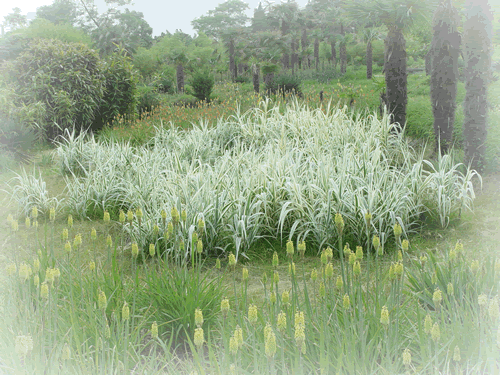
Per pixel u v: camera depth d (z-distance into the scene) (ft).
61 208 19.29
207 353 8.43
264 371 6.18
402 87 25.99
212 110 34.76
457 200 16.61
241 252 14.55
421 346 6.34
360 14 26.20
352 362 6.11
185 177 17.24
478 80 19.72
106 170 20.88
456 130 25.46
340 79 98.12
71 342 7.10
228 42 117.70
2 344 6.84
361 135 21.77
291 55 120.98
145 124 33.86
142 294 9.68
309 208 15.15
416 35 70.23
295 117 25.16
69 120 35.12
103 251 14.53
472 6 19.54
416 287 9.90
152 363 6.77
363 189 15.90
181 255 12.87
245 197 15.78
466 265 9.33
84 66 38.45
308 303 7.35
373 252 13.96
